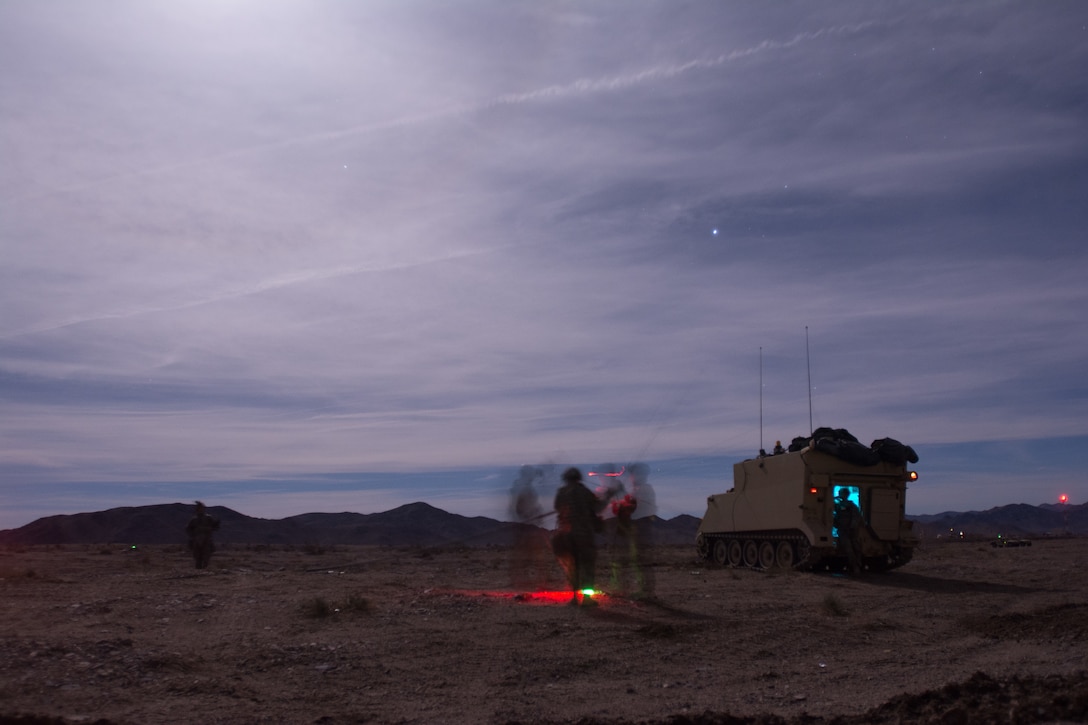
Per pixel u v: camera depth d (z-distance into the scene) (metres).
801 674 9.16
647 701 7.89
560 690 8.30
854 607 14.95
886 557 23.53
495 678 8.70
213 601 13.70
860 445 22.80
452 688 8.29
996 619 12.75
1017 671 8.83
